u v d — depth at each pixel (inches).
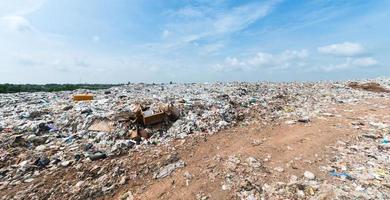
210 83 1242.0
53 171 299.3
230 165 301.1
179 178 284.7
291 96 733.3
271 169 291.3
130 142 370.9
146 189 271.7
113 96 766.5
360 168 278.1
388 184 244.2
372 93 814.5
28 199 254.8
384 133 377.1
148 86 1235.9
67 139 381.7
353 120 456.8
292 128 429.4
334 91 859.4
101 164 312.3
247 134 409.4
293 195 242.2
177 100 601.3
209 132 415.8
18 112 530.0
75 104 589.6
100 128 413.1
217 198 248.7
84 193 264.5
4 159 317.1
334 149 331.0
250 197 245.8
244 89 830.5
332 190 242.5
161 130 421.4
